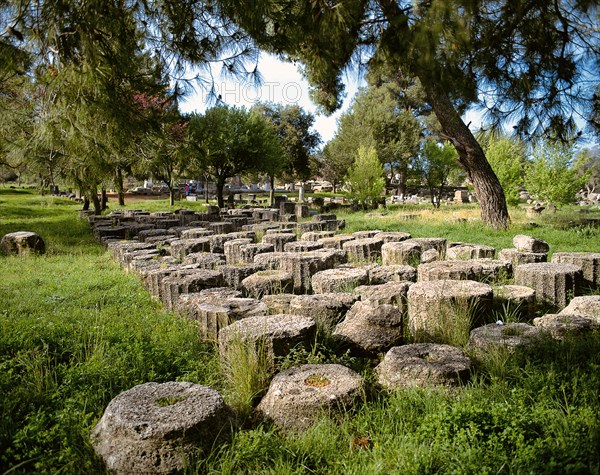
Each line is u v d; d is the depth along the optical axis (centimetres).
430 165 3161
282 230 1572
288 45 682
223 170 3422
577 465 278
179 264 1023
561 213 2328
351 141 4397
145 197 5212
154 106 754
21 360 480
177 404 358
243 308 611
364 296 684
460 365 436
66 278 1036
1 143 891
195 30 695
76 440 355
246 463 332
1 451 348
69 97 655
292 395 389
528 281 736
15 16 573
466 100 657
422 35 527
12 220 2634
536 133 716
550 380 405
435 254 963
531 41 604
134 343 546
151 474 320
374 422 374
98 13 606
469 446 320
